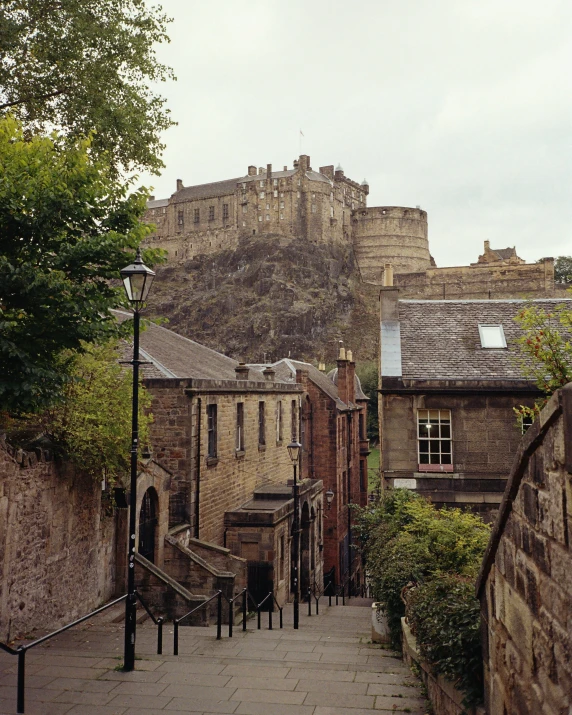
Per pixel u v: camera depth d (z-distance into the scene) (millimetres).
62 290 11328
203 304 128875
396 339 21656
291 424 33906
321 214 135375
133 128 20156
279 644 12945
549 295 109875
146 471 17484
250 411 27219
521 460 5355
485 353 21047
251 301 125438
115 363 15055
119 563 16859
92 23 19297
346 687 9383
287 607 23750
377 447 75188
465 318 22719
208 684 9430
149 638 13195
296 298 123188
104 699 8680
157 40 20672
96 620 14711
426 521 13977
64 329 12023
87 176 12352
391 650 12539
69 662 10547
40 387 11422
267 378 32625
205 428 22141
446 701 7734
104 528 16250
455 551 12836
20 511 12453
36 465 13023
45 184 11766
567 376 12227
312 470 39656
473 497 19641
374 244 141750
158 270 140875
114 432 13664
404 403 20172
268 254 129375
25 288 11023
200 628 15414
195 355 29344
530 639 5277
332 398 39969
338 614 21531
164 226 146375
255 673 10078
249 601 20719
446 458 19969
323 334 122062
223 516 23578
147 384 21172
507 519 6004
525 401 19781
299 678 9820
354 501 46500
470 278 114438
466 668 7160
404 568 12648
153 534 18781
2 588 11773
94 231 12469
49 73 19641
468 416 19969
